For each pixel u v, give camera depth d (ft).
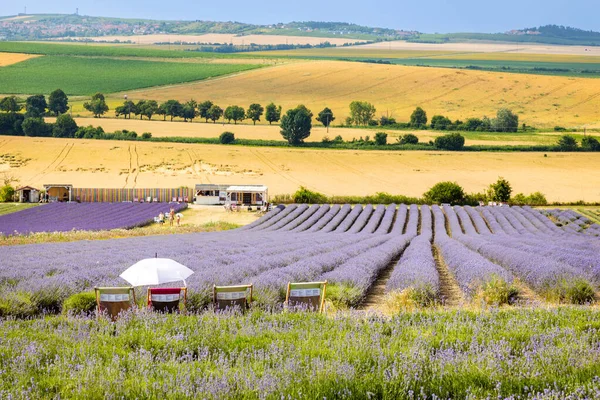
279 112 617.62
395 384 29.01
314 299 55.21
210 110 622.95
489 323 42.83
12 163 369.09
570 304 57.57
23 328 43.80
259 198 270.26
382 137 474.08
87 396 28.58
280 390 28.53
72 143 426.92
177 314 48.85
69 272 73.41
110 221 214.48
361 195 317.63
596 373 30.66
